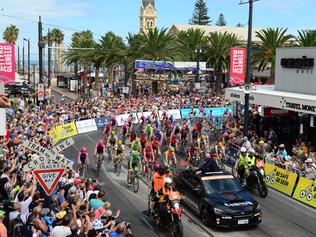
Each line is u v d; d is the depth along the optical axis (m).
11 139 18.27
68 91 77.38
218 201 14.03
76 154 25.55
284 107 24.56
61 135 31.05
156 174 14.55
